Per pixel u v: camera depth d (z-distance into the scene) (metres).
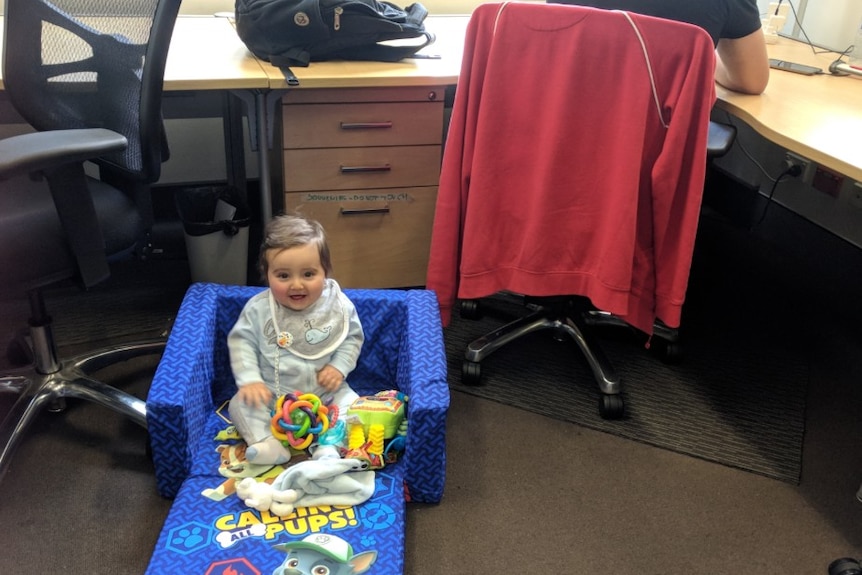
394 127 1.99
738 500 1.60
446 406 1.39
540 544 1.46
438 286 1.77
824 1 2.58
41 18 1.52
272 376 1.56
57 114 1.60
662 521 1.53
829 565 1.43
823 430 1.84
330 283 1.64
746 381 2.01
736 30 1.71
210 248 2.08
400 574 1.23
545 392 1.92
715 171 3.07
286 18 1.85
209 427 1.57
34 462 1.59
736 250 2.75
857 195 2.49
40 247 1.31
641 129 1.47
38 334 1.62
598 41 1.44
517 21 1.46
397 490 1.42
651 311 1.71
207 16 2.48
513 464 1.66
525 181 1.62
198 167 2.78
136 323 2.09
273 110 1.87
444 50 2.19
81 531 1.43
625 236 1.54
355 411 1.52
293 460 1.50
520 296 2.30
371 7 1.92
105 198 1.52
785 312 2.36
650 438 1.77
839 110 1.73
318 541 1.24
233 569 1.22
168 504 1.50
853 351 2.18
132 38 1.44
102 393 1.63
